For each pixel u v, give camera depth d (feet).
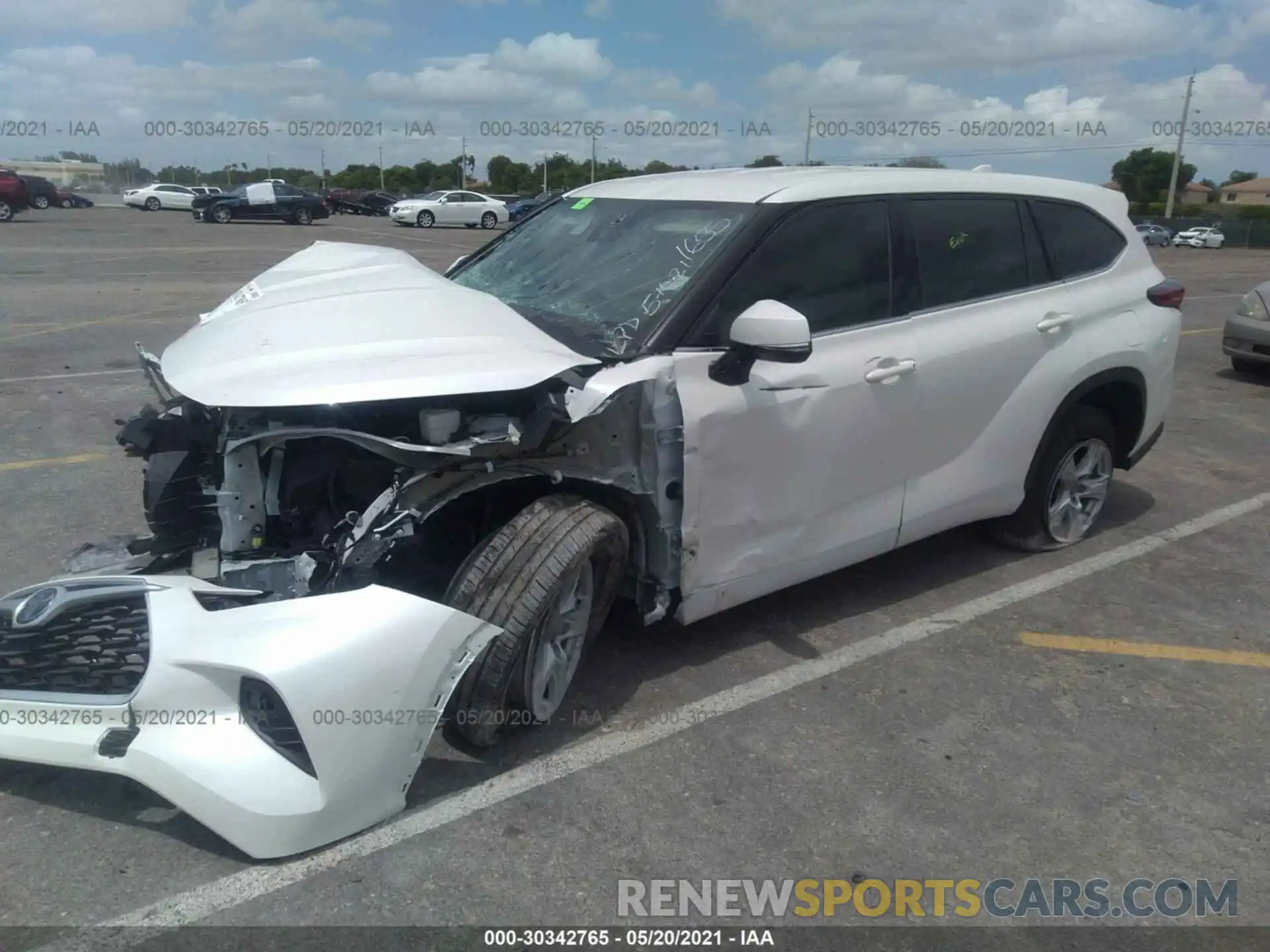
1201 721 11.97
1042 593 15.37
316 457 10.34
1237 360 33.12
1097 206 16.44
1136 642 13.91
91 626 9.20
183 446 10.65
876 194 13.38
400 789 9.15
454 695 10.02
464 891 8.71
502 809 9.81
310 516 10.40
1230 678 13.03
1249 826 10.06
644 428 10.78
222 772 8.41
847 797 10.25
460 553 11.52
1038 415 15.07
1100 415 16.37
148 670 8.61
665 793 10.18
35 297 42.88
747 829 9.70
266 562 9.84
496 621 9.87
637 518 11.34
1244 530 18.51
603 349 11.16
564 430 10.37
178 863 8.89
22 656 9.29
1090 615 14.70
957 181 14.55
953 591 15.31
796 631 13.80
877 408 12.85
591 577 10.76
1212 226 179.32
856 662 13.03
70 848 9.05
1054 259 15.52
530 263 13.96
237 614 8.79
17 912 8.27
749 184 13.20
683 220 12.85
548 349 10.53
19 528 16.40
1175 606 15.11
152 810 9.59
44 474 19.30
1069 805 10.28
